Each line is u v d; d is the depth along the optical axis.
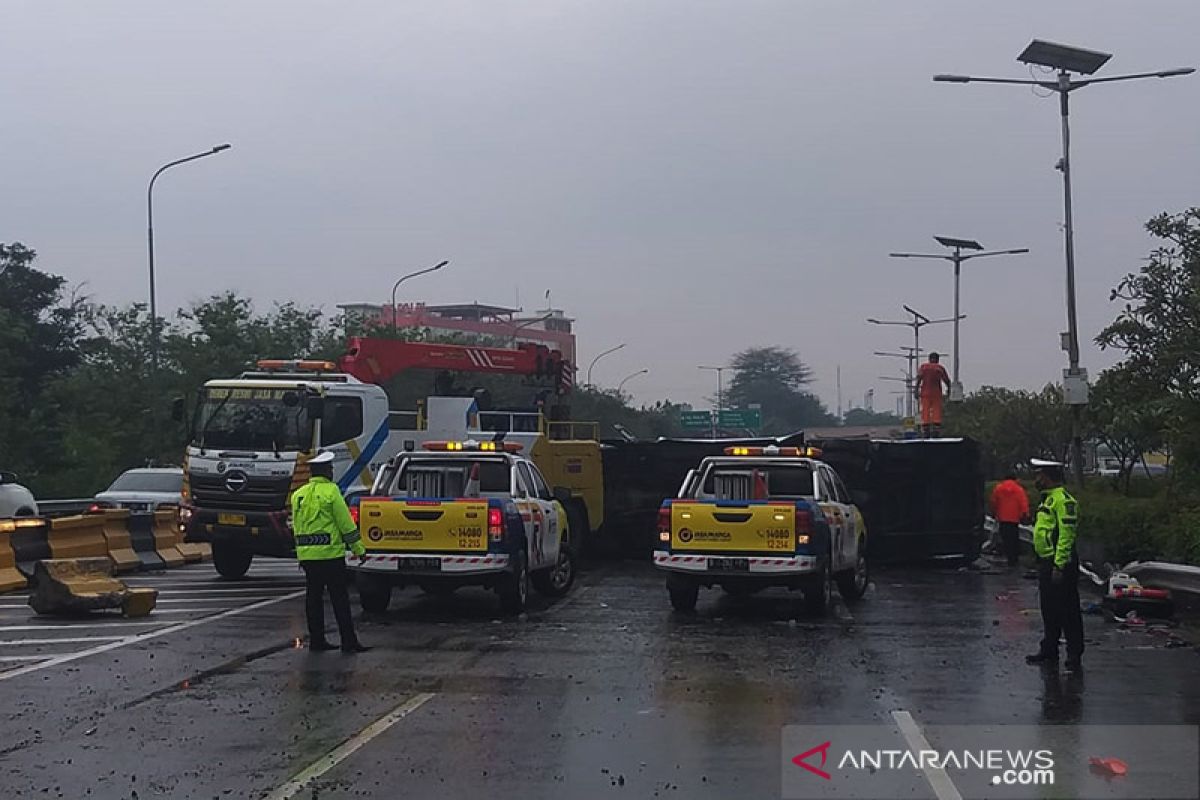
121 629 14.84
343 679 11.68
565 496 18.80
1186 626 15.28
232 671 12.11
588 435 28.28
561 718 10.04
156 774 8.41
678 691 11.14
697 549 15.98
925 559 24.48
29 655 13.00
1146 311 21.61
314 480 13.36
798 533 15.77
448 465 17.33
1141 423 20.47
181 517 19.84
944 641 14.12
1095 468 43.06
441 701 10.68
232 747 9.11
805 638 14.30
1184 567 16.02
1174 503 19.50
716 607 17.23
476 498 16.06
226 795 7.94
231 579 20.69
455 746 9.13
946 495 23.84
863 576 18.73
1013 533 24.08
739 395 131.12
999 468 42.19
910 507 23.72
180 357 42.91
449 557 15.73
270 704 10.55
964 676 11.91
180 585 19.83
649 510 24.50
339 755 8.86
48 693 11.05
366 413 20.34
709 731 9.61
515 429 25.09
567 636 14.38
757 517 15.84
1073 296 26.28
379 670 12.15
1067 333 26.33
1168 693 11.08
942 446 23.92
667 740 9.32
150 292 37.22
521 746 9.13
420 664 12.49
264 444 19.27
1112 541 19.97
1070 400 25.89
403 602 17.72
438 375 26.03
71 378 44.47
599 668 12.28
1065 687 11.36
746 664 12.55
